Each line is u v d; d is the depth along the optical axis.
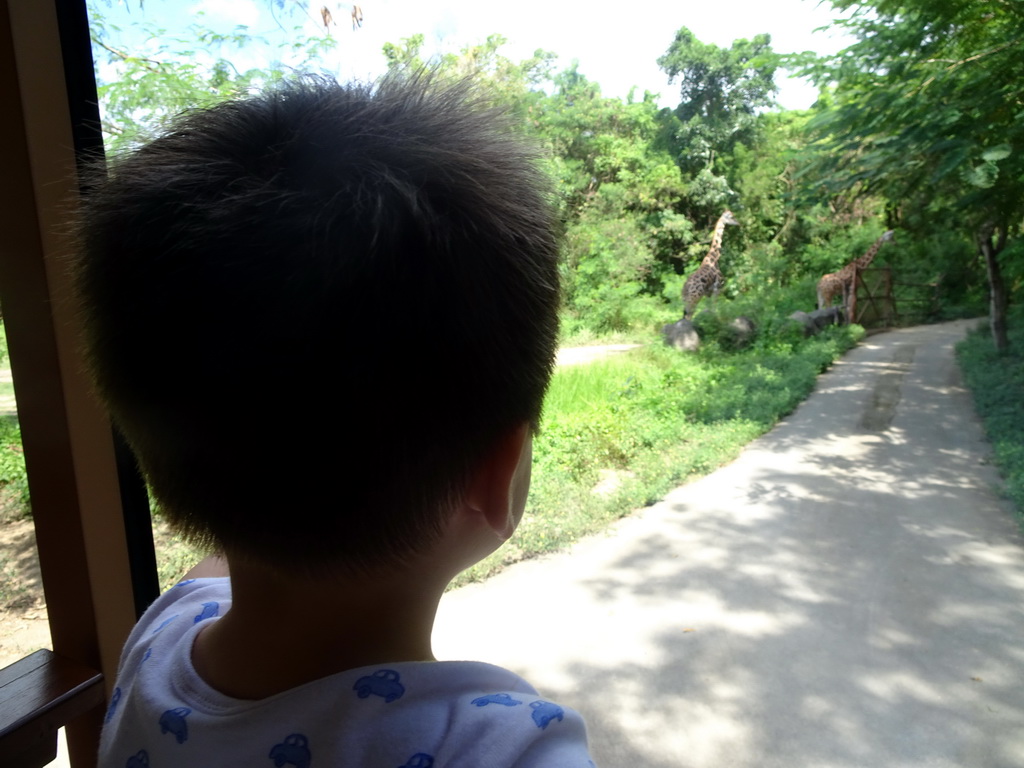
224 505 0.46
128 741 0.56
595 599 2.36
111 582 1.29
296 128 0.47
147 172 0.47
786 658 1.94
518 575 2.58
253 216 0.43
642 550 2.69
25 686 1.17
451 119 0.51
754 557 2.52
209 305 0.43
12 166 1.13
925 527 2.56
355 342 0.42
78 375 1.19
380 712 0.48
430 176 0.46
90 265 0.49
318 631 0.51
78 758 1.37
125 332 0.46
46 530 1.30
